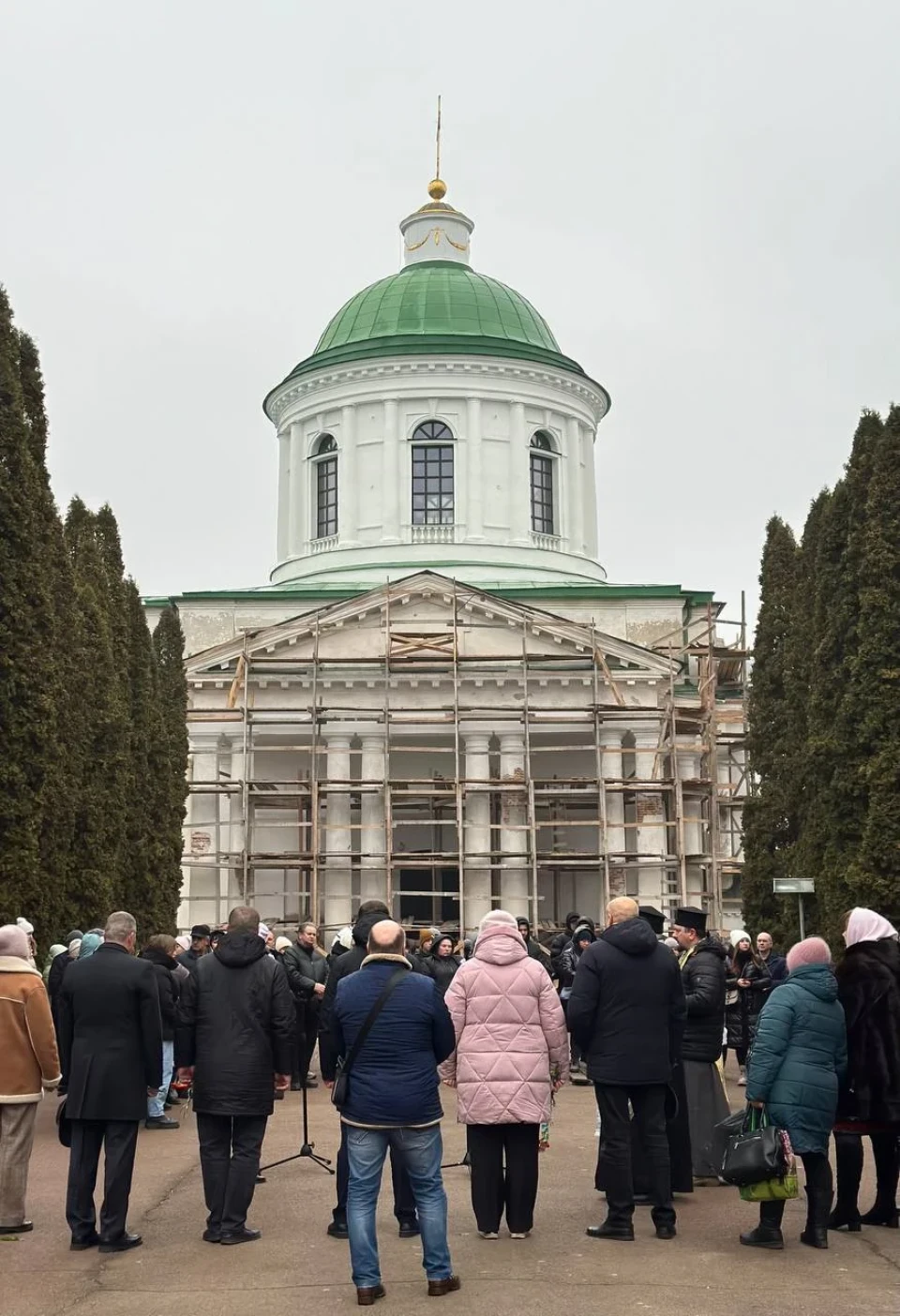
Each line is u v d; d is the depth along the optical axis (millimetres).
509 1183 11984
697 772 48594
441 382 55875
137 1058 11930
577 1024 12102
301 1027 20797
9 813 22047
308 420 57781
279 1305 9969
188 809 45688
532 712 44938
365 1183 10234
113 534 35094
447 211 61844
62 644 26344
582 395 58406
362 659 44438
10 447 23281
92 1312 9820
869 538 26500
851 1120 12266
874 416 28156
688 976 14383
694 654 48656
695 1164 14281
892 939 12477
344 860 44938
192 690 45625
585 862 44750
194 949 21406
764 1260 11164
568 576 55406
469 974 12008
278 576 57562
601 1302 9891
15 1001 12469
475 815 45000
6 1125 12453
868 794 26062
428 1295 10164
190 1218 13062
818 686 27406
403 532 55219
